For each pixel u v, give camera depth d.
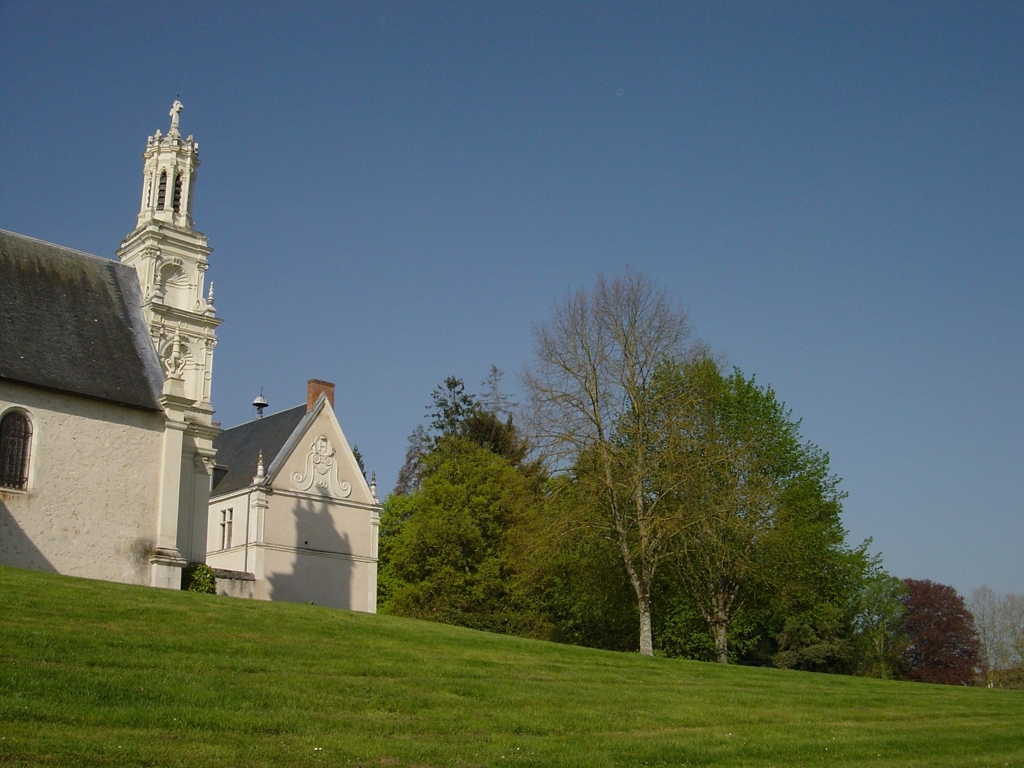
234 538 53.50
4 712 12.88
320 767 12.63
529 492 55.19
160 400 36.00
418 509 57.59
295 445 55.00
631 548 39.34
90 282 38.84
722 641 41.53
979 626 98.19
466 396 74.38
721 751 16.34
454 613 52.69
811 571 42.88
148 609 22.80
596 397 38.44
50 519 32.41
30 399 32.75
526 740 15.65
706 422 40.75
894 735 20.00
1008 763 17.50
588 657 28.02
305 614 26.86
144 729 13.30
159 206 49.03
